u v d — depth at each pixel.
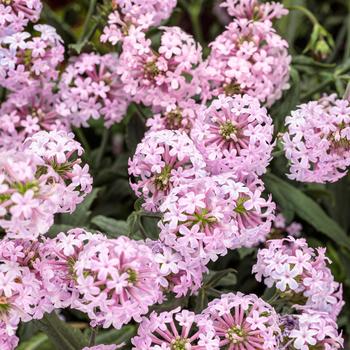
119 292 0.47
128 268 0.48
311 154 0.55
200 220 0.51
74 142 0.52
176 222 0.50
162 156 0.54
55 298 0.50
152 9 0.62
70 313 0.70
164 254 0.51
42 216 0.47
